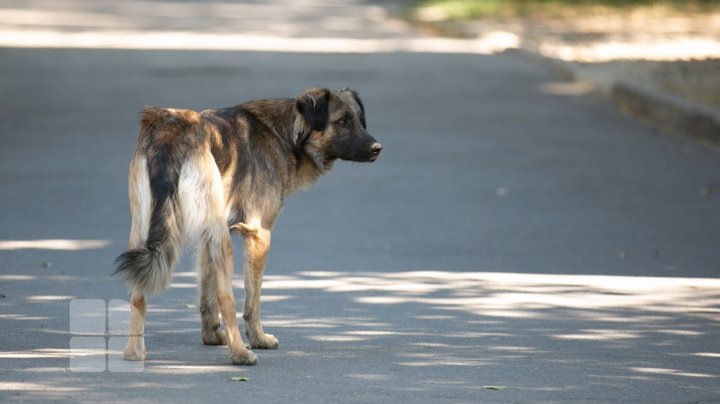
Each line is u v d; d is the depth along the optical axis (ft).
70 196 57.93
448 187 62.18
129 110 85.05
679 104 83.05
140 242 30.32
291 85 97.04
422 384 29.43
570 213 56.03
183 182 30.22
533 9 170.19
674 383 30.04
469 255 47.55
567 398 28.43
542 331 36.01
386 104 90.33
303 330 35.94
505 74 109.81
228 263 30.94
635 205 57.98
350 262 46.09
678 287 42.55
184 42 134.00
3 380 28.89
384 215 55.42
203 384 29.04
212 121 32.78
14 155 68.59
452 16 172.24
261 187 33.53
